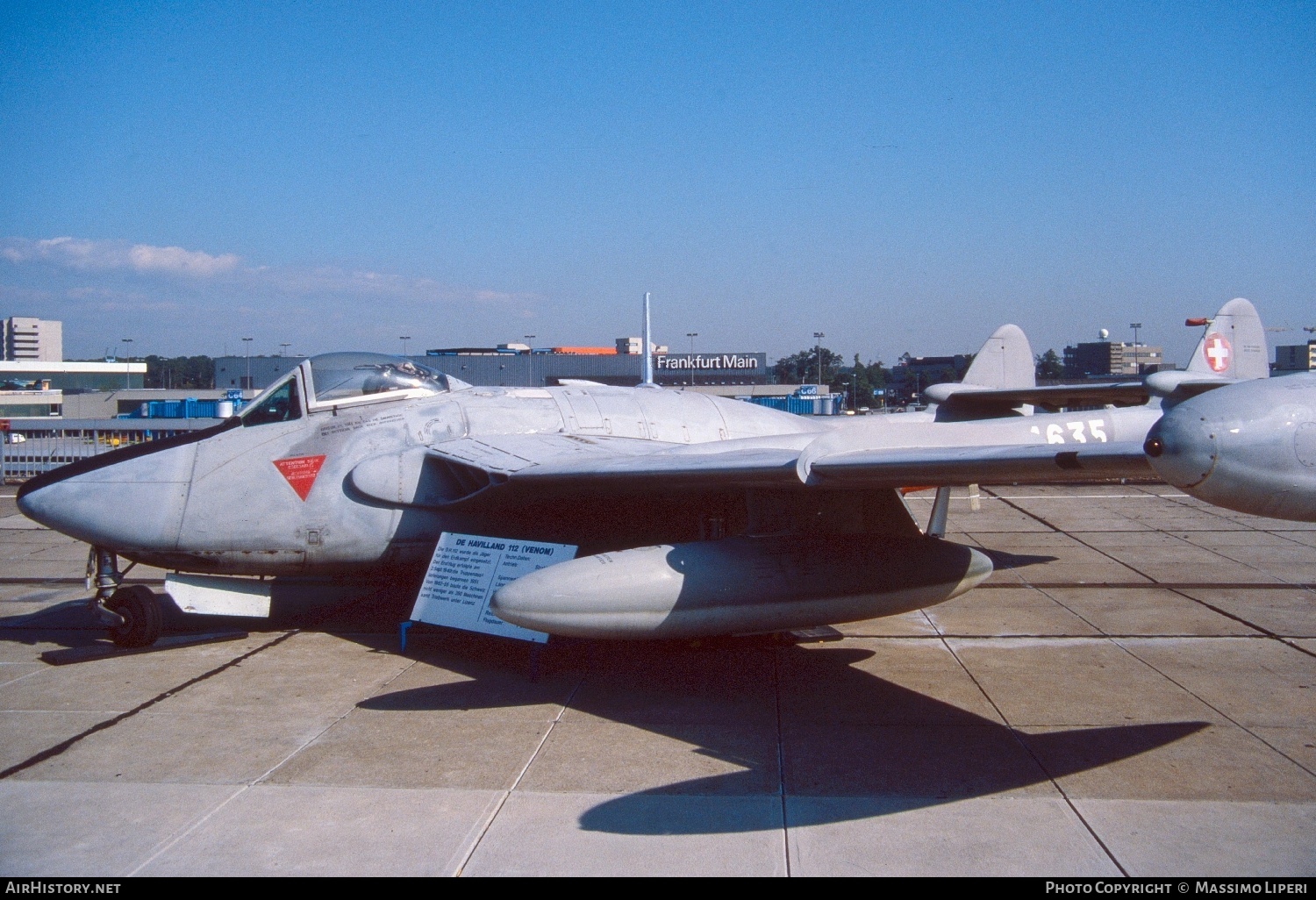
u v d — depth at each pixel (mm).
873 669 6977
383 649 7691
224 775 5000
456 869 3938
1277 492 3990
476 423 8539
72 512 7508
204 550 7746
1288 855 4016
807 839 4191
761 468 6355
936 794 4688
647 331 16484
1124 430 10047
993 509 16688
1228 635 7914
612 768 5074
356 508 7941
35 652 7684
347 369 8359
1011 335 12383
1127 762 5094
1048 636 7930
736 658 7348
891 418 11039
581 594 5941
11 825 4406
